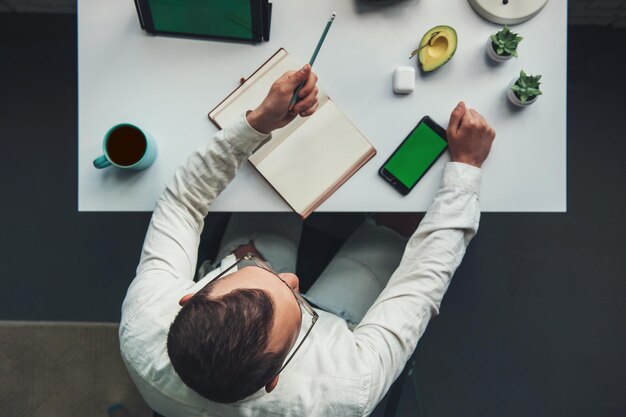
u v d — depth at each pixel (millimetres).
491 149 864
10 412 967
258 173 844
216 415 660
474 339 1469
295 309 553
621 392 1479
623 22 1441
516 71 868
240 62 851
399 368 731
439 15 859
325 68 856
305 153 839
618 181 1492
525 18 850
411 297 759
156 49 841
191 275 769
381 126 860
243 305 506
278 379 624
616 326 1484
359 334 728
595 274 1488
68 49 1442
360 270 1006
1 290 1428
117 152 803
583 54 1479
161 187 847
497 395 1469
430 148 852
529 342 1478
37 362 971
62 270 1436
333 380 649
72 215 1443
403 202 859
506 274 1479
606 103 1487
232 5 771
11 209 1438
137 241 1448
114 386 989
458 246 803
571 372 1478
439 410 1458
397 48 858
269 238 1023
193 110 849
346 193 853
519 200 870
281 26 850
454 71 862
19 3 1369
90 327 979
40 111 1443
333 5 850
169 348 524
